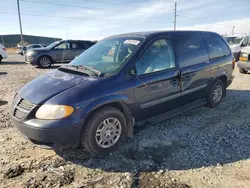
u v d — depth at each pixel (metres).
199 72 4.47
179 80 4.06
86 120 3.06
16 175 2.83
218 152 3.34
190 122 4.45
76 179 2.76
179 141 3.69
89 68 3.58
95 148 3.16
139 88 3.47
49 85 3.24
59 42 13.87
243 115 4.82
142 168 2.97
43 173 2.87
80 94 2.98
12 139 3.75
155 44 3.83
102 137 3.21
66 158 3.21
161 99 3.83
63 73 3.62
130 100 3.39
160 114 3.98
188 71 4.21
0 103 5.73
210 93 5.00
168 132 4.02
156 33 3.99
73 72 3.57
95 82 3.17
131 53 3.58
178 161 3.12
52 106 2.88
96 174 2.86
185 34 4.40
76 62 4.07
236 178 2.75
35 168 2.97
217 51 5.08
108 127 3.25
